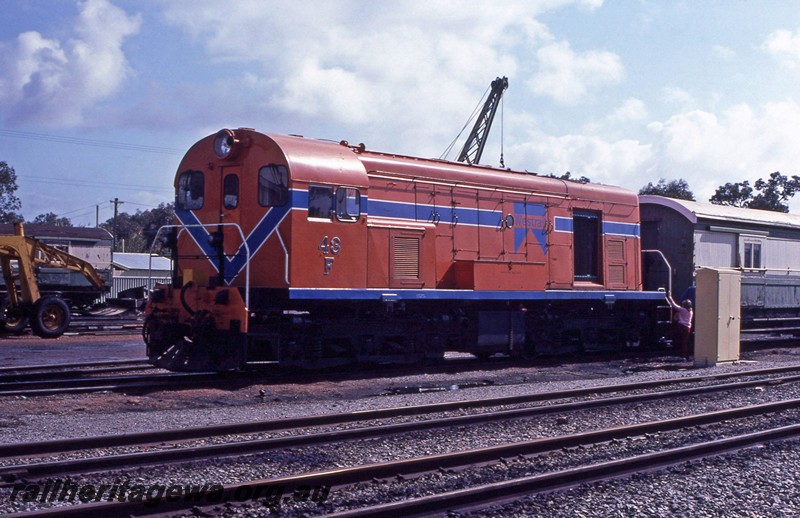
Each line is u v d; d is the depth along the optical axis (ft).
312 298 43.50
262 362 43.75
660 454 26.66
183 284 45.39
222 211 45.39
